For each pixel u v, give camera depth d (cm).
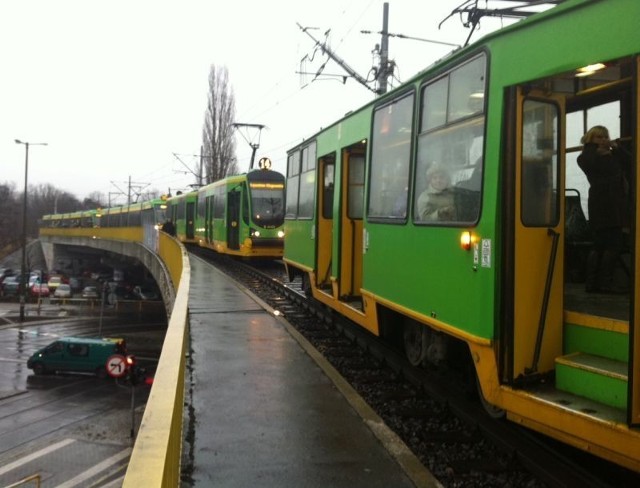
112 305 5256
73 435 1936
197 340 841
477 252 457
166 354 379
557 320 440
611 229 481
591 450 359
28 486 1546
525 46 415
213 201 2562
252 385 628
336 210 908
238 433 493
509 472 445
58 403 2302
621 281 493
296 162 1246
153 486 182
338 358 793
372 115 745
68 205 13012
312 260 1066
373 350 802
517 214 427
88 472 1639
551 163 442
